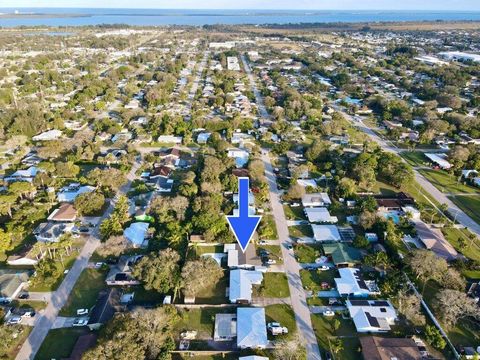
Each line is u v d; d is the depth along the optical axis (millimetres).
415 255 99812
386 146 190375
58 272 99875
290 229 123000
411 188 149875
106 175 141750
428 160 175250
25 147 179375
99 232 119125
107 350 70312
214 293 96062
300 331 85438
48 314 89000
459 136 197125
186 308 90875
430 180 157125
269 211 132500
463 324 87688
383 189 148500
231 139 191750
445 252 108562
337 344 79750
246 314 86625
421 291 97062
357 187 148375
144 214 123688
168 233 112875
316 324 87438
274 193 144500
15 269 102562
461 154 165875
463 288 94812
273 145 186500
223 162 157125
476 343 82750
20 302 92250
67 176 150875
